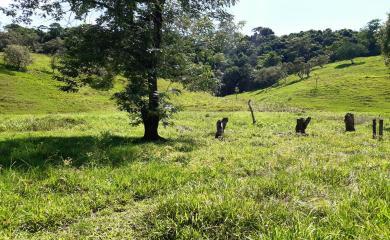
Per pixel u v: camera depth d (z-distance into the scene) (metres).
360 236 5.80
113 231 7.40
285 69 186.75
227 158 15.14
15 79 82.12
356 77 139.88
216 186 9.62
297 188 9.35
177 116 43.72
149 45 19.83
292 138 22.97
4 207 8.52
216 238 6.74
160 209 7.74
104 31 19.86
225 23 22.23
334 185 10.04
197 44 22.53
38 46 130.88
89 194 9.80
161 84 81.62
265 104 83.25
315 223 6.70
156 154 15.77
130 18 19.39
